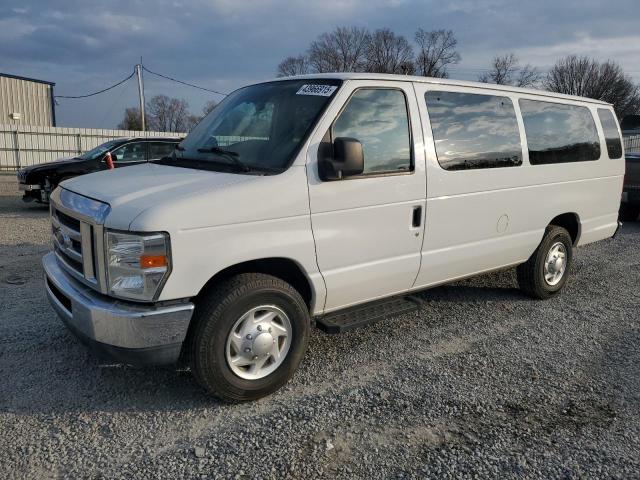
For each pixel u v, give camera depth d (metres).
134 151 12.41
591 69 65.00
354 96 4.01
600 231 6.57
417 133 4.34
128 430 3.31
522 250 5.54
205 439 3.24
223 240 3.36
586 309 5.82
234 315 3.46
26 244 8.17
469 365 4.34
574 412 3.66
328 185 3.79
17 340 4.49
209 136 4.48
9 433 3.23
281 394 3.80
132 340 3.22
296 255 3.69
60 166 11.66
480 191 4.85
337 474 2.96
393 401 3.74
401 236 4.29
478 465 3.07
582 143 6.10
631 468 3.07
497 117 5.07
